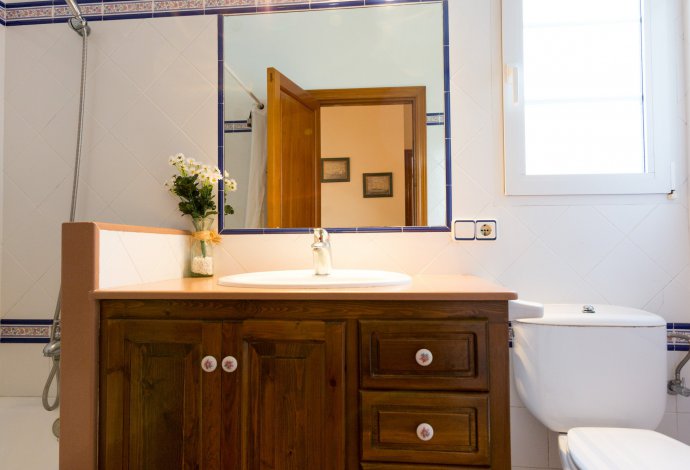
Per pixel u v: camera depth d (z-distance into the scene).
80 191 1.55
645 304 1.38
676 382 1.32
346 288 1.01
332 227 1.48
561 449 1.14
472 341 0.94
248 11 1.54
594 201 1.40
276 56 1.53
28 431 1.45
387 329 0.95
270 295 0.96
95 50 1.56
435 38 1.47
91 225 0.99
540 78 1.46
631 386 1.17
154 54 1.55
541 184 1.41
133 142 1.54
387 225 1.46
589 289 1.40
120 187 1.54
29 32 1.58
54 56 1.57
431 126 1.46
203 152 1.53
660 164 1.38
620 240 1.39
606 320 1.19
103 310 1.01
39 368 1.53
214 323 0.98
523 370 1.26
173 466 0.98
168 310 1.00
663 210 1.38
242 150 1.52
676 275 1.37
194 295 0.97
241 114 1.53
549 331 1.20
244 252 1.50
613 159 1.43
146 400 0.99
